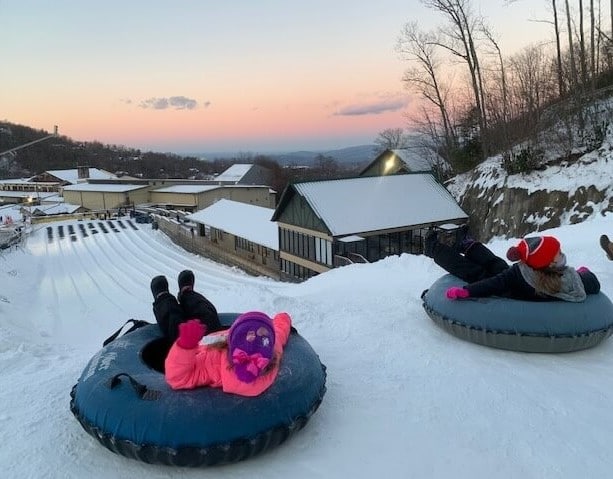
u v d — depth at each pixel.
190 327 3.21
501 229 23.41
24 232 43.41
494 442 3.37
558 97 29.67
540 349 4.65
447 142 35.56
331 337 5.39
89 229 45.34
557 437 3.41
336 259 23.64
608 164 19.83
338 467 3.15
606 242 7.82
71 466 3.18
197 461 3.04
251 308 6.47
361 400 3.96
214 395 3.17
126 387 3.32
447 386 4.15
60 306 20.44
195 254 36.06
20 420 3.75
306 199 25.27
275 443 3.21
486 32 31.92
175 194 61.91
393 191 27.02
